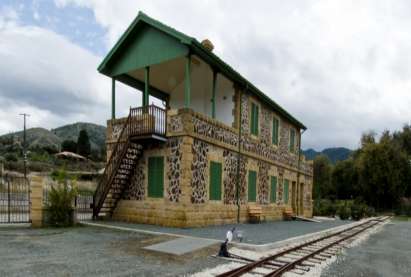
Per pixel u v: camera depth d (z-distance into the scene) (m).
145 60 14.40
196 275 6.19
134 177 14.41
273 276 6.26
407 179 47.94
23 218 13.77
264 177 19.61
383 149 48.88
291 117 23.41
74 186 12.86
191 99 17.42
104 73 15.49
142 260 7.22
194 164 13.04
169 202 12.94
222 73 14.99
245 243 9.56
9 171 34.81
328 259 8.79
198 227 12.95
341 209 31.42
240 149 16.50
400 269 8.31
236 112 16.12
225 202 15.12
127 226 12.27
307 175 28.77
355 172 54.19
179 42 13.42
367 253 10.52
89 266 6.58
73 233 10.52
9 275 5.82
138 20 14.12
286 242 10.62
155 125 12.97
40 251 7.79
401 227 23.42
